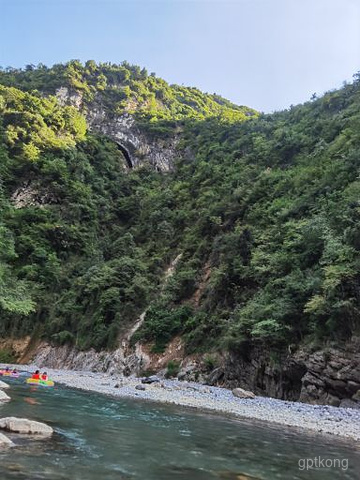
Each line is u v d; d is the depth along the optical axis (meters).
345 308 17.19
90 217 57.81
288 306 20.09
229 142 57.31
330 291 17.92
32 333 42.19
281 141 42.44
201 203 44.47
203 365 24.91
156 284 37.88
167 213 49.56
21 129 63.00
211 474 6.68
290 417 13.66
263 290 24.22
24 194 57.47
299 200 27.75
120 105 97.25
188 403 16.28
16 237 48.69
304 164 35.62
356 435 11.26
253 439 9.95
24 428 8.55
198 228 39.66
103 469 6.41
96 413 12.49
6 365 35.69
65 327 39.34
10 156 60.78
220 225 36.69
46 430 8.79
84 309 39.25
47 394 16.62
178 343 28.77
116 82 109.62
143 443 8.67
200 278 33.69
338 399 16.36
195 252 37.62
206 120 79.25
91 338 35.19
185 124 85.62
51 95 90.44
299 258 22.70
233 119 72.12
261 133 51.44
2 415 10.52
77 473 6.05
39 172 59.31
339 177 25.88
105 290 37.75
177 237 43.53
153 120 89.62
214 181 46.91
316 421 13.02
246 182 39.03
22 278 45.09
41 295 44.34
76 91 95.31
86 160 66.94
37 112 68.50
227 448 8.79
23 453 6.83
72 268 48.34
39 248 48.84
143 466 6.84
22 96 70.69
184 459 7.57
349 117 36.78
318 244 21.77
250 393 18.75
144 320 32.84
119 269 39.41
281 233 26.64
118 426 10.52
